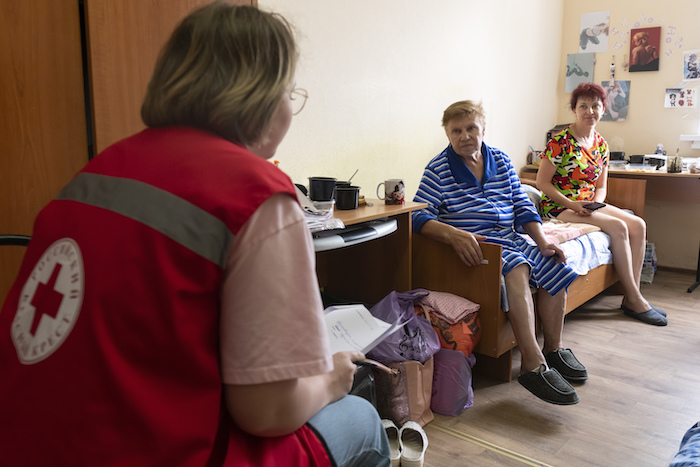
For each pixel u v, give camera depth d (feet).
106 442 1.86
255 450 2.26
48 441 1.87
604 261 9.69
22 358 1.97
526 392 7.04
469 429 6.11
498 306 6.82
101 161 2.24
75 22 4.56
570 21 14.19
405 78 9.48
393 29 9.09
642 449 5.69
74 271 1.96
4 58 4.22
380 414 6.01
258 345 2.02
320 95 7.98
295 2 7.39
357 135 8.70
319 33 7.82
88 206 2.08
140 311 1.90
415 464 5.27
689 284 12.12
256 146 2.45
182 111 2.27
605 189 11.31
